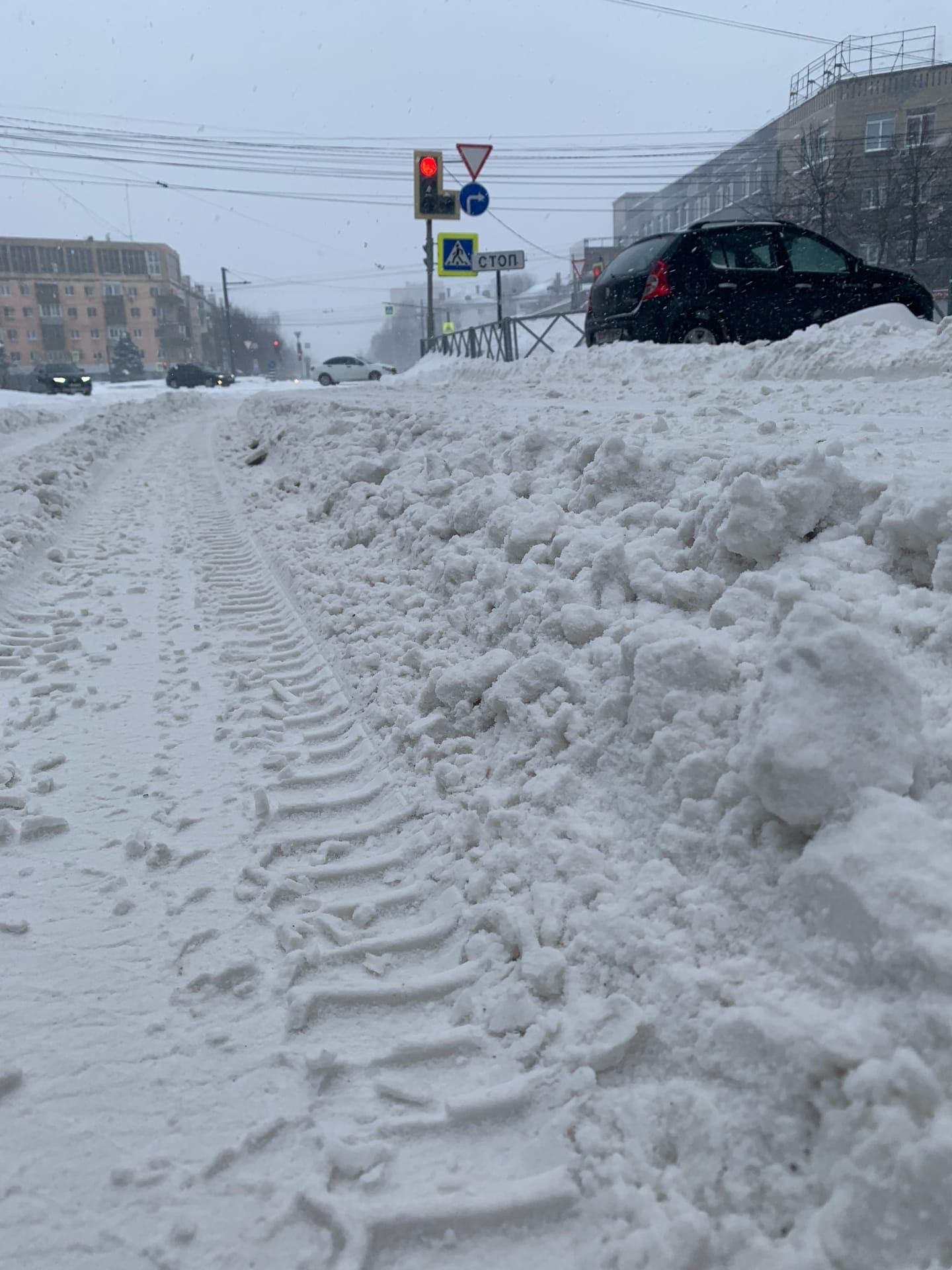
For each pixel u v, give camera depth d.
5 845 2.92
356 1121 1.88
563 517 4.18
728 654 2.57
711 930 2.05
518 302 92.25
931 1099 1.50
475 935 2.37
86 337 102.00
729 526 3.15
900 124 44.53
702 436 5.34
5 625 5.09
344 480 7.33
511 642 3.56
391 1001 2.22
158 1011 2.19
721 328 12.73
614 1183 1.67
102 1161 1.80
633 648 2.80
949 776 2.08
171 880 2.71
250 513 8.21
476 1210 1.66
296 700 3.98
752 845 2.13
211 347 118.69
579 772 2.79
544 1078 1.91
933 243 39.66
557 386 12.25
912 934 1.67
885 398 7.51
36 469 9.16
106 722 3.80
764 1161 1.63
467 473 5.63
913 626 2.55
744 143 54.12
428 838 2.84
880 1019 1.65
